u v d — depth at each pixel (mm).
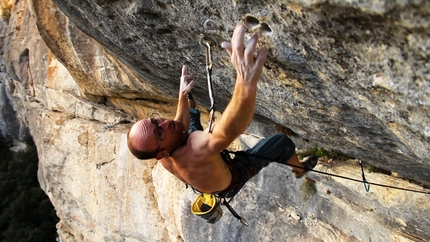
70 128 12508
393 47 2199
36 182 30078
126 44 4680
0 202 28469
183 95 3564
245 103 2572
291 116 4332
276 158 3879
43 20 8891
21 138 30641
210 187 3441
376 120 3348
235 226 7258
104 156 11625
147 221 10969
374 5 1955
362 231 5625
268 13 2596
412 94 2441
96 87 10484
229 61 3658
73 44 9023
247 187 7352
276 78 3447
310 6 2244
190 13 3135
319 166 6066
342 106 3371
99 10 4105
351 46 2410
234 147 8391
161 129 3055
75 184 13000
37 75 13859
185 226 8477
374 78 2570
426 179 4562
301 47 2742
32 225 27000
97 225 12664
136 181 10969
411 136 3078
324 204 6203
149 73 5848
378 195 5199
